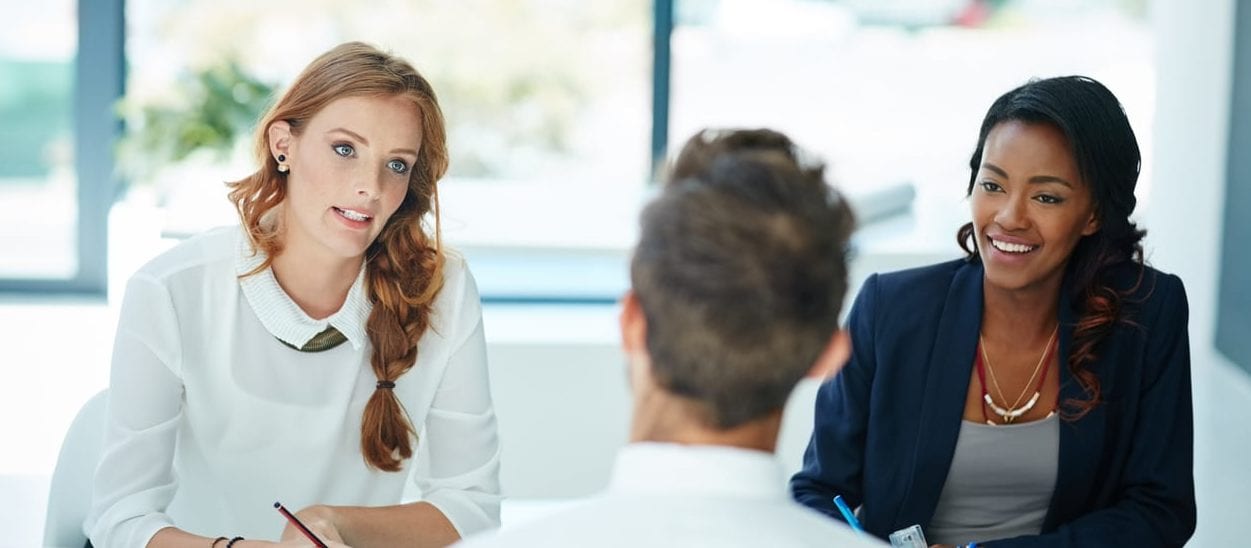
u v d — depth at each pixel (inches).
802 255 48.1
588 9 236.8
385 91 89.0
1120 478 96.0
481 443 97.8
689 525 47.0
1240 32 174.6
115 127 205.0
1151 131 202.8
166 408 91.0
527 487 165.8
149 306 90.4
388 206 90.5
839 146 232.5
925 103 235.5
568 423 165.0
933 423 93.0
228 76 203.8
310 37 224.4
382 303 93.6
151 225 156.5
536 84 238.4
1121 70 252.2
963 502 95.0
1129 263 93.7
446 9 234.2
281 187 92.0
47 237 209.9
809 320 48.4
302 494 94.9
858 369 95.3
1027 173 88.4
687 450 48.3
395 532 91.0
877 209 193.2
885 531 94.9
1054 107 88.1
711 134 52.5
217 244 93.5
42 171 209.8
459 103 237.5
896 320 94.2
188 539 86.4
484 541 47.4
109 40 203.6
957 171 225.6
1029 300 92.4
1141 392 94.5
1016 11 241.8
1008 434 92.7
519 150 239.0
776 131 52.6
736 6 229.5
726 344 47.5
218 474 94.5
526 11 237.1
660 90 212.7
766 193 48.8
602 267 186.9
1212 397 173.8
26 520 132.8
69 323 194.4
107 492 89.4
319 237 89.9
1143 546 92.0
